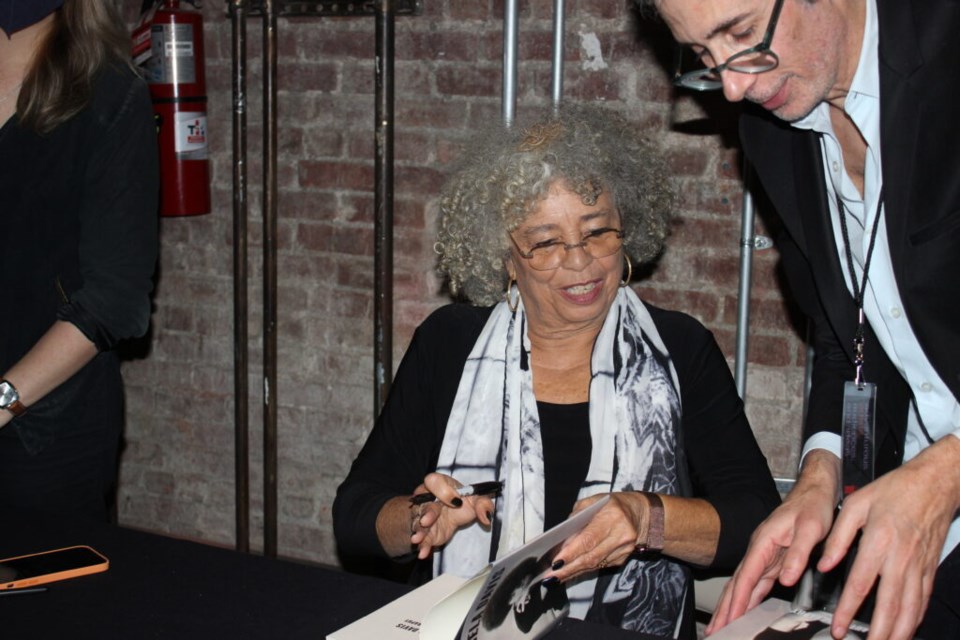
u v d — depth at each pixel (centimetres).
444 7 286
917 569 131
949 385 157
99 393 221
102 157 210
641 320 200
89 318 207
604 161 184
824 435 178
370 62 297
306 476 327
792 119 153
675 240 275
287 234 317
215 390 336
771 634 135
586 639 139
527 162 182
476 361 200
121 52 213
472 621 123
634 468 190
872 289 166
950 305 152
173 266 334
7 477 214
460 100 289
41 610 141
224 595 146
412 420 203
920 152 149
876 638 130
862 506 134
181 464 346
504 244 192
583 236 182
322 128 307
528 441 192
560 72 274
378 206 289
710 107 264
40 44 206
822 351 192
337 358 317
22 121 209
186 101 303
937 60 146
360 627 135
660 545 167
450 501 164
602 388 192
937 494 133
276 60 296
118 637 134
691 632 188
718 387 195
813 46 142
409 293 304
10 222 213
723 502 175
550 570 143
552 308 188
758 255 268
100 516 228
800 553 143
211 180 322
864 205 166
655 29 265
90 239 211
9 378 204
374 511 183
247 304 319
